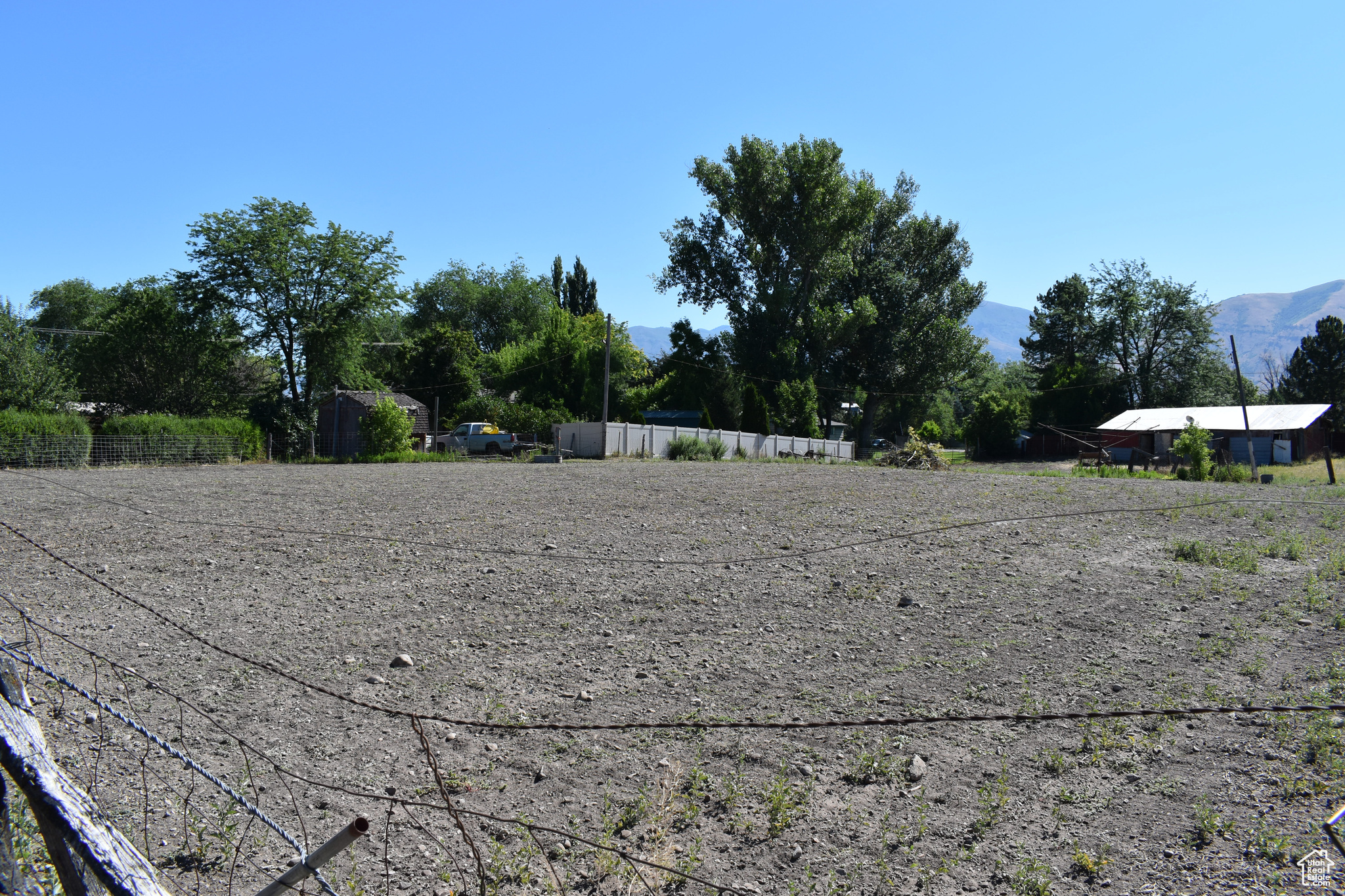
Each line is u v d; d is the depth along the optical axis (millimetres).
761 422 51000
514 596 7836
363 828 1896
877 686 5410
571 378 57938
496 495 16766
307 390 49125
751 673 5711
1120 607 7270
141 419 34719
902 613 7180
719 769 4316
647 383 72438
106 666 5707
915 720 3715
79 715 4777
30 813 2600
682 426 57969
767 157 52688
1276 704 4867
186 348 46156
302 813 3811
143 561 9344
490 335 79625
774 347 56125
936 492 17297
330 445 48375
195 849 3455
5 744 1599
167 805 3797
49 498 16141
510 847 3568
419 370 57625
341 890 3182
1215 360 70875
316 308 47812
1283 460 48969
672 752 4512
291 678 4598
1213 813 3670
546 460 35531
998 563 9219
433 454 38719
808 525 12062
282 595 7828
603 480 21297
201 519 12828
